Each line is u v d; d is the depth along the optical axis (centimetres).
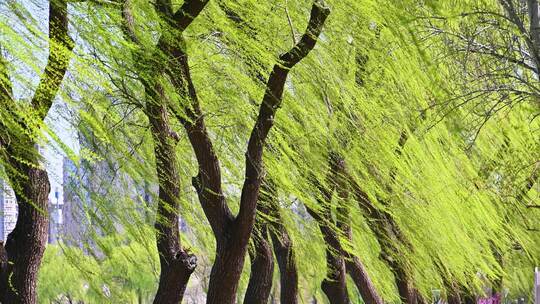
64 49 984
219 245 1245
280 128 1525
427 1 1537
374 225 1777
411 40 1611
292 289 1705
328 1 1520
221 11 1370
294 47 1224
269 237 1741
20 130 998
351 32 1571
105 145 1290
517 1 1532
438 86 1652
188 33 1380
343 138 1616
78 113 1110
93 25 1055
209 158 1243
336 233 1661
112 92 1052
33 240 1131
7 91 970
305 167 1564
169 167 1221
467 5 1639
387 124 1664
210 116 1432
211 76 1421
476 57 1662
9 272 1124
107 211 1334
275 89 1225
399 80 1652
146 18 1162
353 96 1582
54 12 1041
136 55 1105
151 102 1158
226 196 1623
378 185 1688
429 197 1769
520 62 1466
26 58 945
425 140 1747
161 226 1215
